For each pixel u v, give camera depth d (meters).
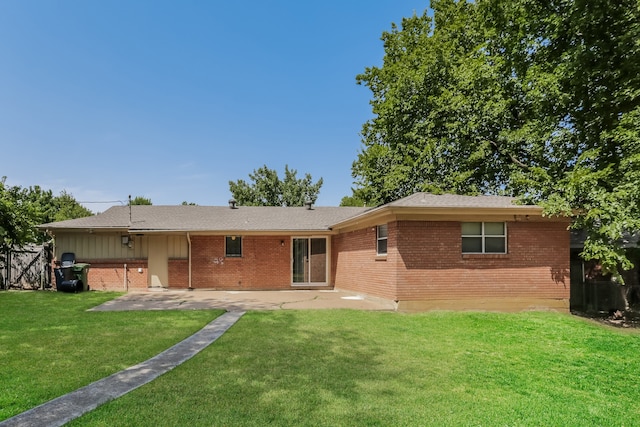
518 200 11.63
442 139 18.12
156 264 16.92
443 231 11.20
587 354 7.04
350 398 4.45
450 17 20.78
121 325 8.40
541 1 13.68
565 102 12.88
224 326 8.41
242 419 3.79
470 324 9.15
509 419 4.08
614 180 10.99
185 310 10.50
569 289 11.59
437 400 4.52
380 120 21.75
